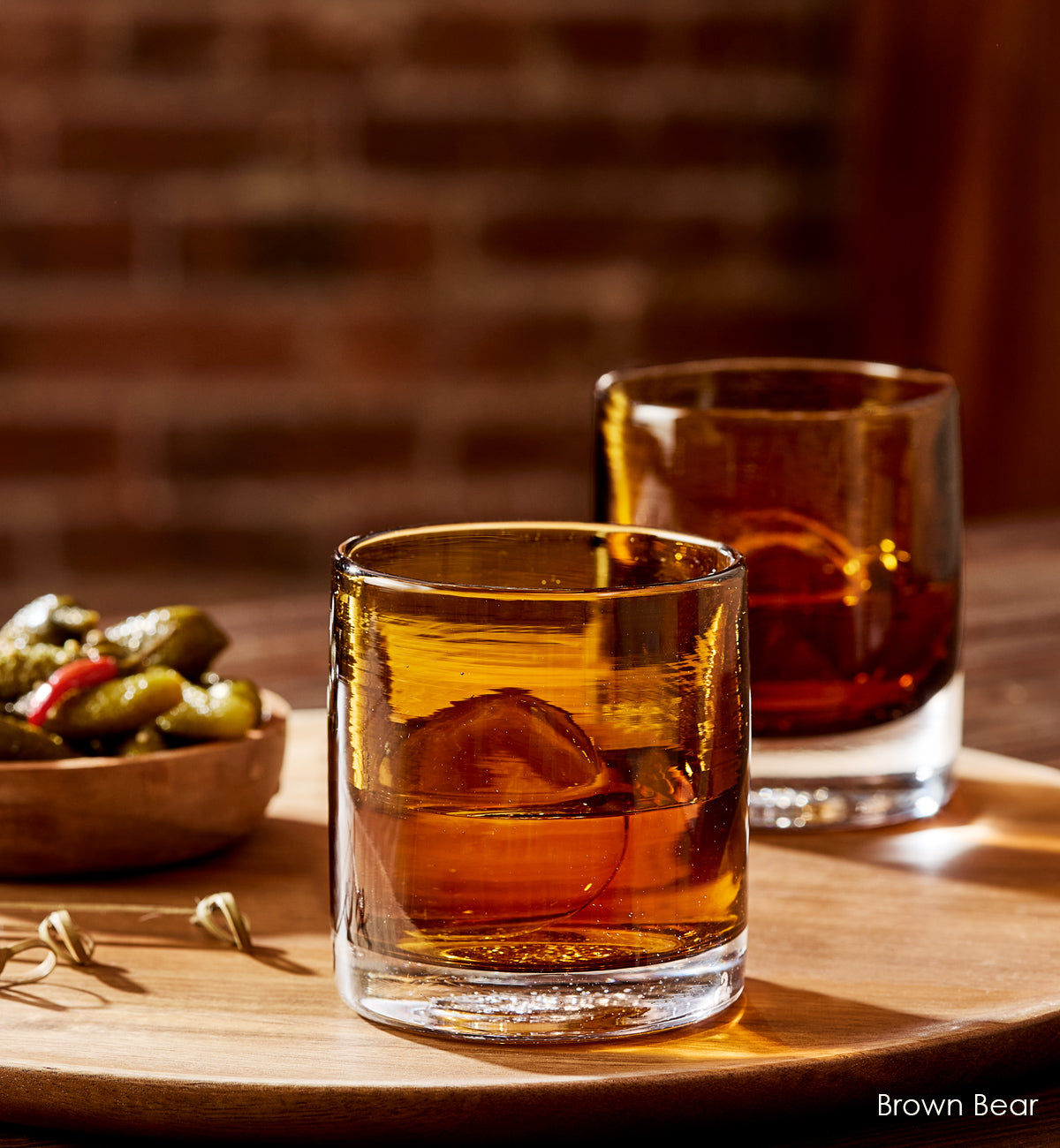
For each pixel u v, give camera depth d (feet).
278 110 7.77
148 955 3.58
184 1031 3.41
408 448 8.04
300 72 7.75
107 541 7.92
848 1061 3.35
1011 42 7.44
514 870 3.36
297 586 8.02
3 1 7.54
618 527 3.53
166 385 7.86
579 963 3.38
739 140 8.13
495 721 3.35
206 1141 3.34
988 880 3.74
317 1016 3.44
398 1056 3.36
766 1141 3.36
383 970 3.41
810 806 3.86
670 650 3.36
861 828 3.88
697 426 3.80
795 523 3.79
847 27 8.09
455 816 3.36
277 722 3.83
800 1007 3.46
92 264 7.75
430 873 3.37
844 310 8.31
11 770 3.68
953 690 3.92
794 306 8.28
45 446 7.82
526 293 8.04
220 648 3.89
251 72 7.73
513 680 3.34
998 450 7.71
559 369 8.11
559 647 3.34
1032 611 4.85
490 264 8.01
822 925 3.63
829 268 8.29
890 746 3.87
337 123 7.80
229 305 7.84
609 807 3.36
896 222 8.00
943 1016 3.43
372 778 3.39
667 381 3.96
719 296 8.21
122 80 7.66
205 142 7.74
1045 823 3.90
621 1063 3.34
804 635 3.81
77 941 3.54
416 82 7.83
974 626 4.78
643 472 3.83
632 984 3.39
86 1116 3.34
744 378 3.99
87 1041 3.39
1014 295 7.58
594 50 7.95
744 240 8.20
